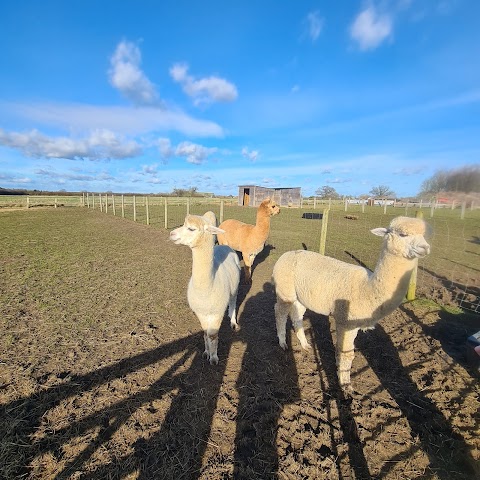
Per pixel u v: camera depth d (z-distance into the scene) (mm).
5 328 4824
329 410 3225
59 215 24047
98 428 2916
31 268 8258
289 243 12234
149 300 6133
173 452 2699
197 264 3523
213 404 3266
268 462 2631
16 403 3209
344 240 13008
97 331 4809
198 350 4312
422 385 3607
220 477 2492
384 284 3047
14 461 2566
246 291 6785
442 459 2691
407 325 5043
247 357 4145
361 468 2615
